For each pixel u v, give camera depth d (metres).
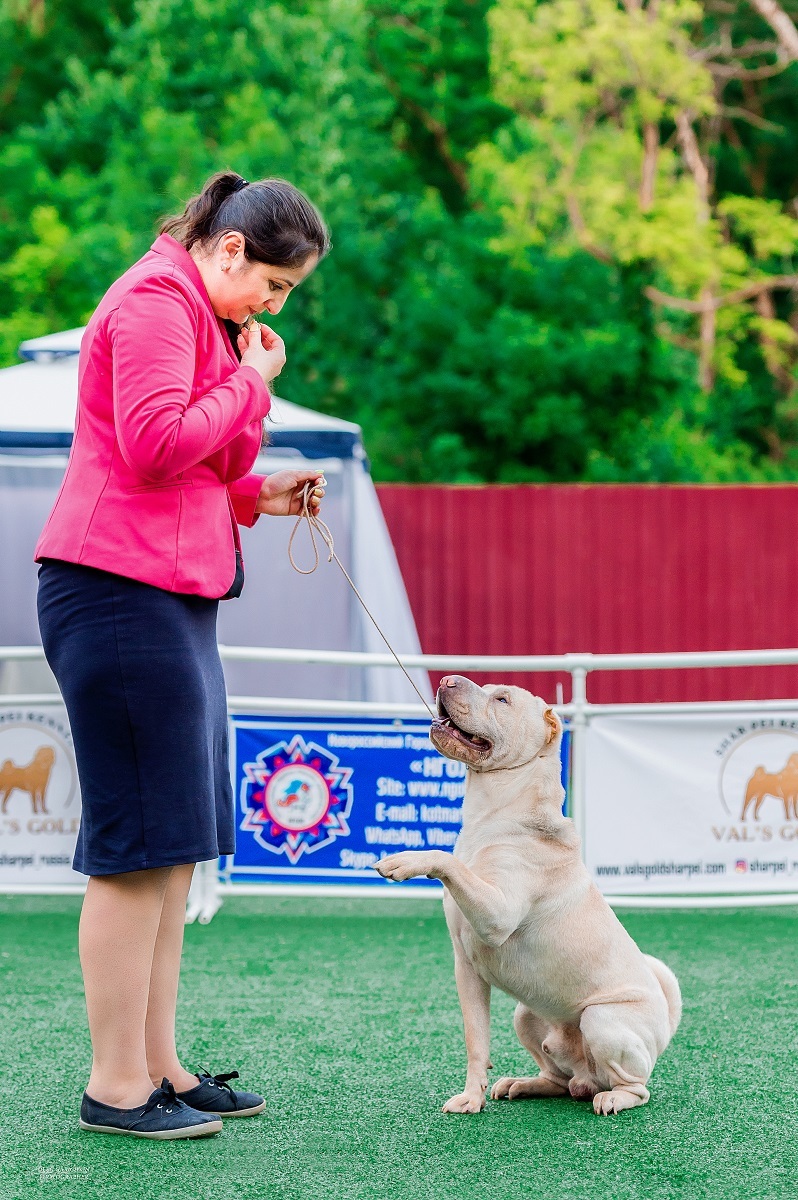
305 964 7.28
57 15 28.27
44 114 27.48
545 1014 4.87
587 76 26.97
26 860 8.18
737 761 8.06
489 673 15.01
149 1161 4.17
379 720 8.10
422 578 15.33
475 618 15.31
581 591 15.30
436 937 8.05
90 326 4.32
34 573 11.07
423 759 8.09
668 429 23.58
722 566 15.30
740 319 29.36
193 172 22.23
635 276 23.97
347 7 25.20
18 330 21.50
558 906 4.75
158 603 4.23
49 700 8.15
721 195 31.75
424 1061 5.41
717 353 28.59
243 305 4.46
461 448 21.94
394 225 24.50
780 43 29.62
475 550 15.30
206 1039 5.73
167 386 4.03
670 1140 4.42
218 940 7.93
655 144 27.16
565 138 25.88
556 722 4.90
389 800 8.12
